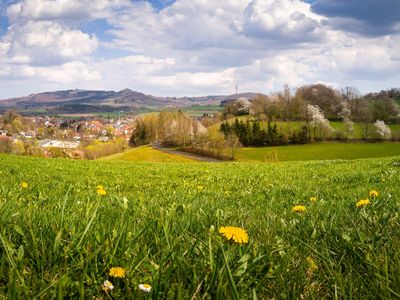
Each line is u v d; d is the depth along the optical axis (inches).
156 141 6879.9
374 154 3934.5
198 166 1225.4
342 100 5900.6
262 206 293.4
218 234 104.5
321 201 228.5
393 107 5324.8
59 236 85.7
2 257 77.7
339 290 72.9
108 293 69.9
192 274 77.4
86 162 1353.3
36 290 68.2
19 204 153.3
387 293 68.2
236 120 5265.8
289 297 72.2
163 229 103.9
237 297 61.0
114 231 96.3
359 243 98.1
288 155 4180.6
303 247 101.6
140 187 644.1
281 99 6146.7
